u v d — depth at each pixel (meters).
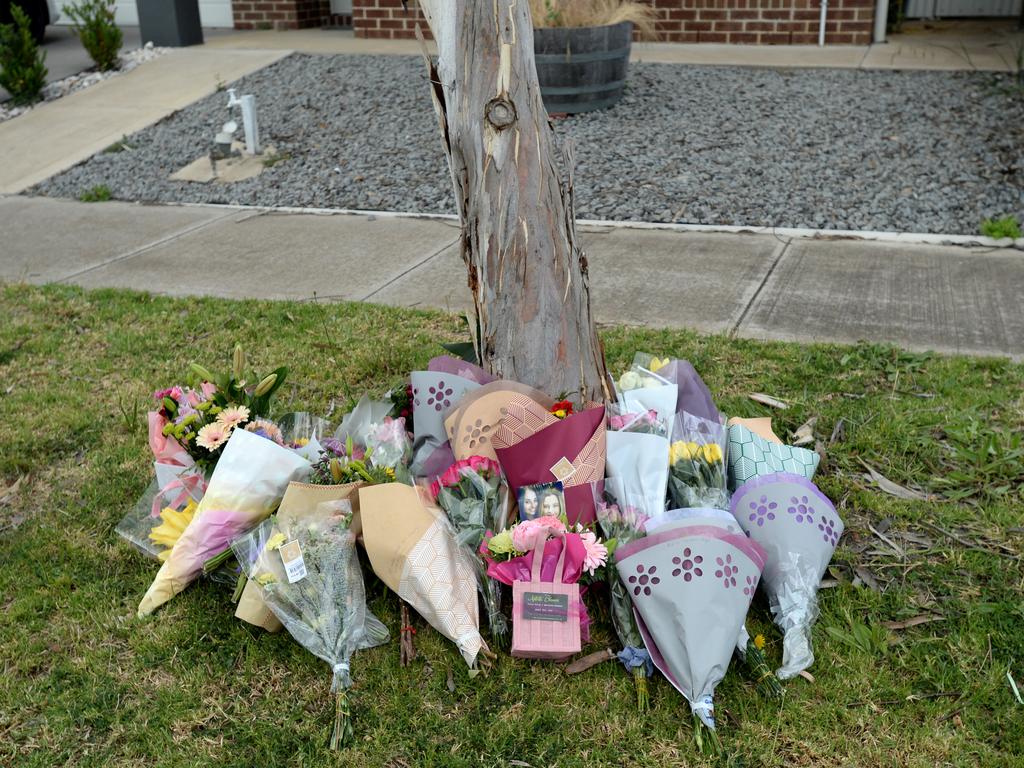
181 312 5.47
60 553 3.41
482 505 2.99
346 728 2.60
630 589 2.76
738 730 2.58
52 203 7.93
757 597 3.07
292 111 9.51
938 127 7.88
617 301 5.37
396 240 6.67
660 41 11.45
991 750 2.48
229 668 2.87
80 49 13.17
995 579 3.07
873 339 4.76
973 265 5.72
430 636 2.95
